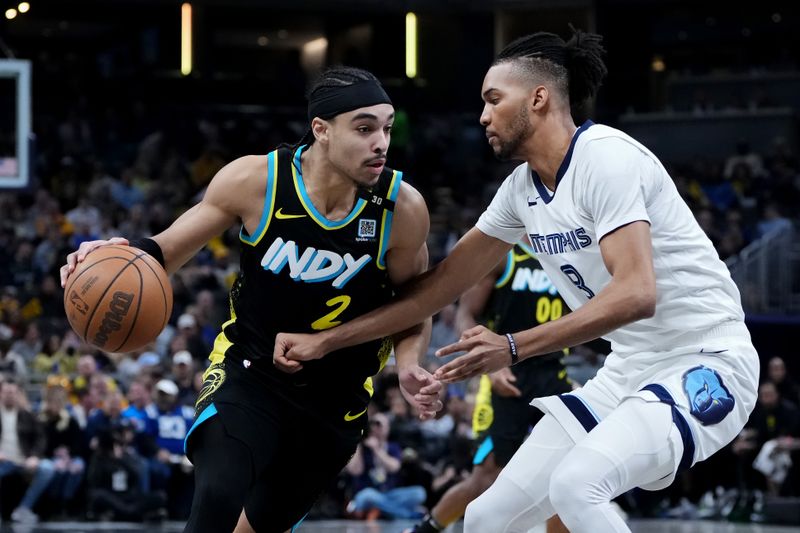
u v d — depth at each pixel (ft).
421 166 90.53
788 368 59.98
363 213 14.85
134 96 92.32
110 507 39.83
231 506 14.24
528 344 13.84
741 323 15.20
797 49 113.19
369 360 15.81
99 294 14.06
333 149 14.37
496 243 16.19
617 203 14.06
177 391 42.50
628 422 14.20
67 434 41.14
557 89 14.89
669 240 14.73
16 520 40.04
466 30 102.22
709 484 47.01
